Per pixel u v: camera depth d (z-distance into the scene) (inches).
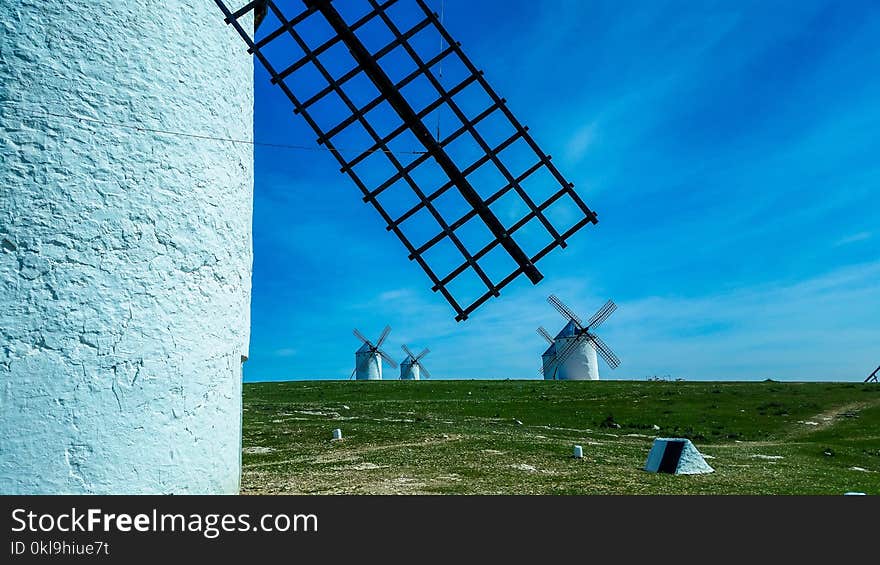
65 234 314.5
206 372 359.9
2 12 315.0
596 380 2113.7
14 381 297.0
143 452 324.8
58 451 302.7
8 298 299.9
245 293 403.5
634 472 605.0
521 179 385.1
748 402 1470.2
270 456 695.7
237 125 402.9
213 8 389.4
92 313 317.1
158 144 348.2
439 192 377.4
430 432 885.8
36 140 313.4
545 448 741.9
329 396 1694.1
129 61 342.0
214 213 375.6
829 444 997.2
